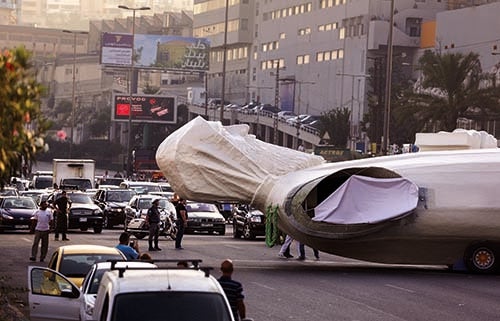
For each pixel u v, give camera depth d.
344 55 143.38
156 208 44.66
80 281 20.86
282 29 166.12
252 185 39.50
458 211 36.09
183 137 39.88
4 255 41.03
